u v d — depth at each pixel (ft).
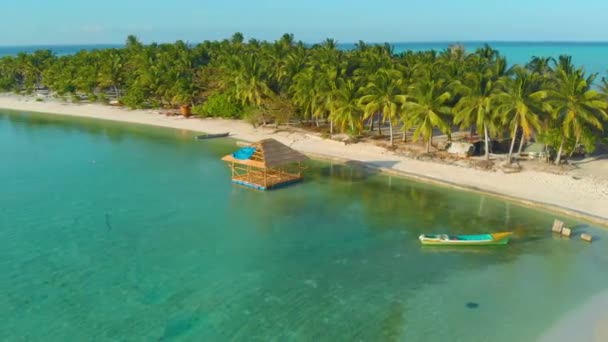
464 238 119.14
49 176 177.78
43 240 121.19
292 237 124.98
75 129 271.28
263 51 355.97
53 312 89.92
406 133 234.38
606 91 181.57
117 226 130.72
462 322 87.40
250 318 88.58
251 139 239.50
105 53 417.90
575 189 153.28
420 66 237.45
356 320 87.97
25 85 410.93
